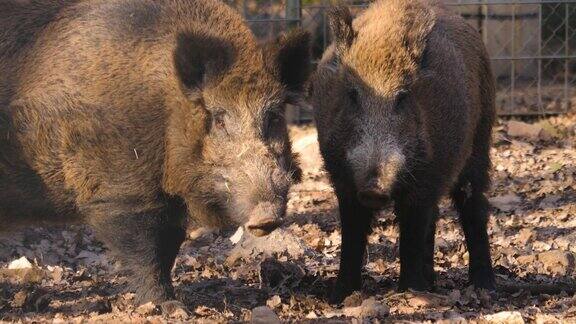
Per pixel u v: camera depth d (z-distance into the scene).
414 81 12.41
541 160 20.02
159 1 11.58
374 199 11.88
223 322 11.27
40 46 11.65
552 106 22.89
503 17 23.61
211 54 10.64
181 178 11.03
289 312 12.09
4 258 15.12
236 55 10.70
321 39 22.80
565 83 22.86
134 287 11.84
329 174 12.84
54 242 15.90
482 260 13.73
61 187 11.51
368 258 15.20
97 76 11.26
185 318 11.48
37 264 14.68
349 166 12.29
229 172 10.53
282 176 10.40
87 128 11.19
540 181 18.83
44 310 12.12
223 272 14.34
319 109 13.10
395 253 15.38
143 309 11.53
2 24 11.81
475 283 13.58
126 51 11.29
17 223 11.98
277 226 10.23
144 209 11.40
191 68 10.65
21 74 11.60
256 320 11.20
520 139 21.42
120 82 11.19
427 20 12.73
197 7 11.52
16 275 13.73
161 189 11.34
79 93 11.27
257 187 10.25
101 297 12.75
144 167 11.19
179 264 14.80
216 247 15.92
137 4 11.57
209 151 10.70
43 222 11.96
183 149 10.93
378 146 12.08
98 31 11.48
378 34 12.67
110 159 11.20
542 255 14.73
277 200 10.26
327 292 13.25
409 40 12.59
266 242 15.28
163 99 11.09
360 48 12.59
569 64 24.38
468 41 14.12
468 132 13.40
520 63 23.94
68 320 11.45
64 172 11.41
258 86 10.59
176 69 10.59
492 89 14.60
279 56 10.74
